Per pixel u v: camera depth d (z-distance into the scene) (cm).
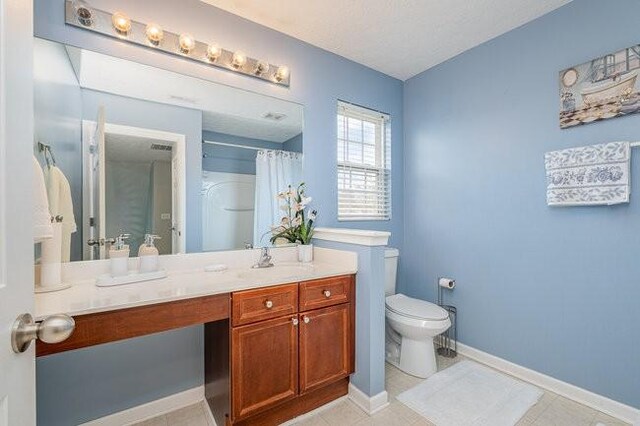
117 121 155
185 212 173
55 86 138
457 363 216
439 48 225
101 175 151
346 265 179
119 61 154
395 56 236
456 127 235
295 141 212
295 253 208
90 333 105
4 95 53
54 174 135
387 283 239
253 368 139
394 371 207
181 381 168
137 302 112
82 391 143
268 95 200
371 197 262
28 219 61
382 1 175
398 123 275
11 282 54
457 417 158
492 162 212
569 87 174
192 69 173
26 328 56
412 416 160
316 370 159
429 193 256
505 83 205
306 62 216
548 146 184
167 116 168
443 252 245
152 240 160
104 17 149
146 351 158
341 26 198
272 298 145
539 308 188
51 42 137
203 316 127
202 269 174
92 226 147
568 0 174
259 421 147
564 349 177
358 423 155
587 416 158
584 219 169
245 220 192
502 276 207
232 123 188
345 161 248
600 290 164
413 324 193
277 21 193
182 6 169
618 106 156
